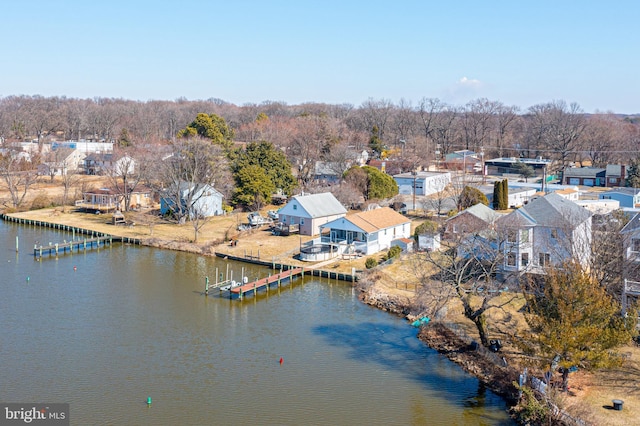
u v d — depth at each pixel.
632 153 163.62
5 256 82.06
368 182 111.94
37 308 60.38
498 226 60.94
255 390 43.53
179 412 40.19
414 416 40.19
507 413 40.66
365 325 56.84
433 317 56.03
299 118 188.62
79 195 122.19
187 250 85.62
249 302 63.50
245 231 92.38
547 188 117.00
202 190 102.56
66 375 45.31
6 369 46.06
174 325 56.31
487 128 196.75
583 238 59.28
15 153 138.75
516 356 46.97
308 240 86.38
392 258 73.06
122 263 79.25
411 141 189.38
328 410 40.81
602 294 41.78
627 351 45.91
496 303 57.53
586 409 37.88
